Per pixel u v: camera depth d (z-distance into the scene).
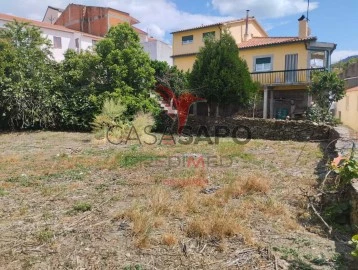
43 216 4.20
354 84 21.70
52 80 15.22
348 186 4.27
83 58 15.66
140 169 6.97
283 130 12.62
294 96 18.09
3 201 4.84
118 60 15.16
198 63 15.32
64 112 14.91
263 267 2.93
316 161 7.62
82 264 2.98
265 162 7.70
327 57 18.11
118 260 3.05
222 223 3.68
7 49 13.91
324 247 3.33
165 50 28.69
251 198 4.83
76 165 7.32
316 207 4.43
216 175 6.36
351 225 3.88
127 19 35.94
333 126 11.42
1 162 7.66
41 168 7.04
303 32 18.88
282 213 4.23
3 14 26.36
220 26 21.80
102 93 14.91
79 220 4.05
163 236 3.47
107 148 10.03
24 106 14.30
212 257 3.12
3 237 3.56
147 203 4.57
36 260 3.06
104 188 5.50
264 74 18.69
